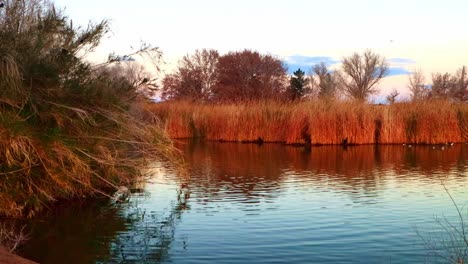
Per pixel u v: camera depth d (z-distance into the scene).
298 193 12.95
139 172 13.72
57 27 11.84
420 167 18.03
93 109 11.76
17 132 9.78
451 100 30.22
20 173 10.40
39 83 10.75
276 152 23.53
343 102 28.22
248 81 58.19
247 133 30.11
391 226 9.62
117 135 12.24
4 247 7.61
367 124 27.22
